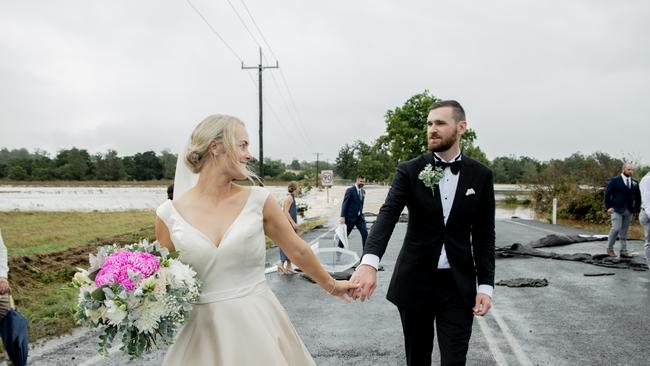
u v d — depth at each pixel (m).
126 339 2.08
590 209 23.92
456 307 3.06
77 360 4.84
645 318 6.33
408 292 3.15
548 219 25.27
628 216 10.93
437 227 3.11
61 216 28.80
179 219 2.32
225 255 2.26
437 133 3.12
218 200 2.38
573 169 28.34
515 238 15.84
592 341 5.38
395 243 14.59
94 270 2.14
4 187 103.06
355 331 5.82
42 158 135.50
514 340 5.43
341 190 89.44
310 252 2.56
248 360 2.19
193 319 2.27
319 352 5.07
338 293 2.81
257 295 2.36
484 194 3.15
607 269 9.95
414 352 3.28
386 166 115.56
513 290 8.02
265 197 2.45
